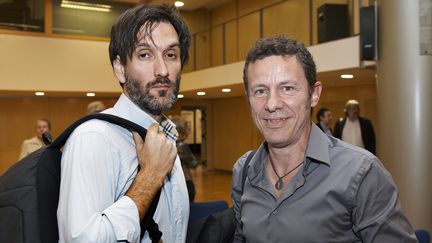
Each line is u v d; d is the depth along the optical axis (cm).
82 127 120
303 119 126
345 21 666
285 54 123
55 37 984
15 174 118
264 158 140
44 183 116
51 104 1155
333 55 618
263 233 129
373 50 427
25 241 110
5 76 927
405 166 387
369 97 846
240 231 150
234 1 1190
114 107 137
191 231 158
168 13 134
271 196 132
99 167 115
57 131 1160
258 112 127
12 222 112
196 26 1280
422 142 380
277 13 827
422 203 377
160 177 122
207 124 1359
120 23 130
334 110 925
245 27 904
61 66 988
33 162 118
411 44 386
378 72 425
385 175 119
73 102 1180
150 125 130
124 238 110
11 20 948
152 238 124
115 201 122
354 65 586
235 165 154
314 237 120
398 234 115
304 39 756
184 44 140
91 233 106
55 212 117
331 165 123
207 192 899
